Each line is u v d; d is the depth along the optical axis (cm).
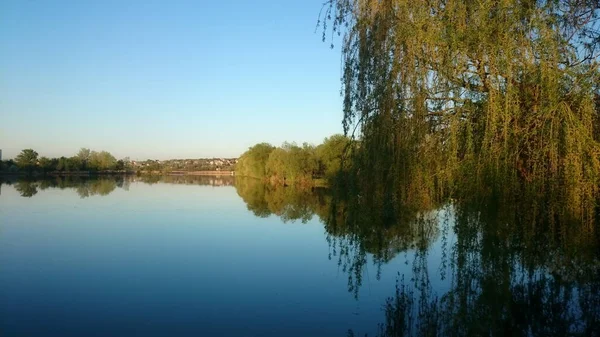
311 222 2314
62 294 1080
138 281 1187
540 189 583
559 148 571
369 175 746
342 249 1292
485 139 593
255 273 1253
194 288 1117
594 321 714
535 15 577
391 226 777
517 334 746
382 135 709
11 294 1084
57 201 3328
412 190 679
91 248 1622
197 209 2925
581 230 561
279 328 846
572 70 575
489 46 587
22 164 8150
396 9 708
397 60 683
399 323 842
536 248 632
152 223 2258
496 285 695
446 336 783
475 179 605
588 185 556
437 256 1144
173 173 12875
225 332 838
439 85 644
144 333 843
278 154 5434
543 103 577
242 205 3186
